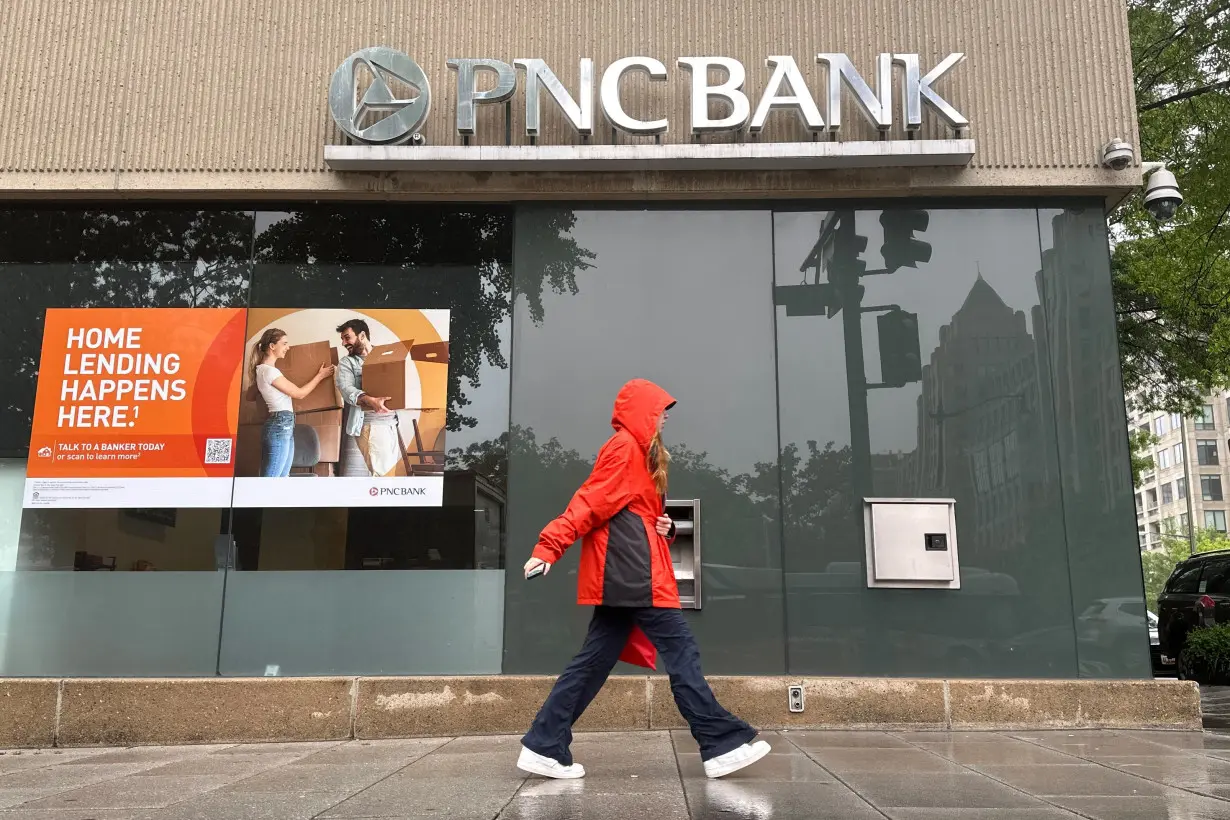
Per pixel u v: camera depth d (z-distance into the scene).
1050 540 5.94
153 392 6.34
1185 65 11.88
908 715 5.62
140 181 6.41
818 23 6.52
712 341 6.27
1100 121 6.31
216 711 5.62
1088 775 4.04
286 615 5.97
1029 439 6.07
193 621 5.97
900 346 6.22
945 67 6.21
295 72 6.55
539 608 5.94
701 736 3.94
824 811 3.25
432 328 6.41
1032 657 5.80
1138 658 5.78
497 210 6.59
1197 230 12.14
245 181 6.40
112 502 6.17
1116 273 14.09
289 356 6.38
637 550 3.95
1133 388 15.92
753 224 6.45
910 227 6.40
